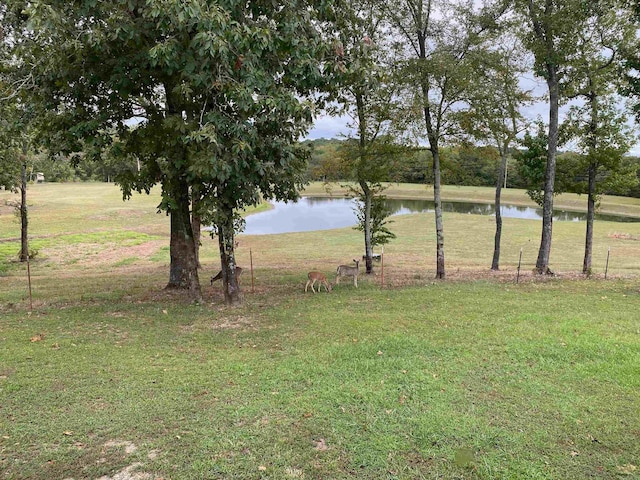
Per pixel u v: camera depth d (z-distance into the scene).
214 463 4.35
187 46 7.98
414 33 13.94
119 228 34.41
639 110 13.45
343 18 11.05
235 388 6.02
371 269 17.53
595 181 15.99
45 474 4.20
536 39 14.00
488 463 4.35
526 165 16.89
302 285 14.07
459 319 9.24
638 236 31.39
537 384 6.08
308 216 49.53
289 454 4.50
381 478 4.14
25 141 13.73
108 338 8.24
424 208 56.59
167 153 9.77
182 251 13.54
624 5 12.91
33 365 6.84
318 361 6.96
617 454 4.51
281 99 8.41
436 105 13.81
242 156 8.55
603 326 8.66
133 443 4.71
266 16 9.19
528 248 27.38
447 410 5.37
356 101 14.73
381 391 5.88
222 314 10.01
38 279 16.61
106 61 9.02
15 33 10.80
